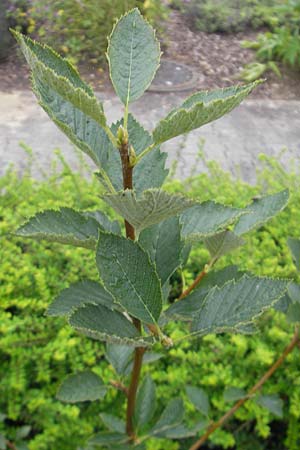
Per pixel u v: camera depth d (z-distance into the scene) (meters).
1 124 1.64
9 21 2.07
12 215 0.76
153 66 0.30
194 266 0.71
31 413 0.52
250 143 1.66
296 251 0.50
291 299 0.49
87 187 0.87
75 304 0.36
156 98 1.89
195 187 0.87
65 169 0.93
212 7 2.42
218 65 2.17
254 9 2.48
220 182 0.91
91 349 0.56
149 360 0.50
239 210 0.35
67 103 0.31
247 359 0.55
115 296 0.29
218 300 0.32
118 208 0.26
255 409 0.52
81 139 0.31
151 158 0.33
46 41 2.09
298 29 2.24
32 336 0.55
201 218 0.36
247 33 2.44
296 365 0.56
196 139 1.63
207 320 0.32
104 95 1.86
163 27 2.23
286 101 1.97
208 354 0.56
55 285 0.64
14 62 2.05
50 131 1.61
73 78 0.29
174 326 0.60
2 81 1.92
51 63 0.29
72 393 0.44
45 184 0.86
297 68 2.16
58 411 0.52
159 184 0.33
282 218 0.81
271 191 0.86
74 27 2.07
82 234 0.34
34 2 2.14
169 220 0.35
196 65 2.15
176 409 0.49
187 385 0.52
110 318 0.31
